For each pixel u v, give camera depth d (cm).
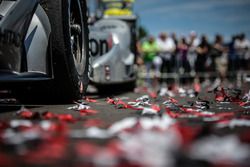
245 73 2353
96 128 405
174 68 2211
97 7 1476
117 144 298
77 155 283
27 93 668
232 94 784
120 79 1038
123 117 506
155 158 259
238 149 283
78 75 683
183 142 292
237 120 438
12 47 538
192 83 2228
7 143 311
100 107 635
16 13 548
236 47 2353
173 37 2205
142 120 371
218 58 2270
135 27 1285
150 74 2202
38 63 594
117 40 1038
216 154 273
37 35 595
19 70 554
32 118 468
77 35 710
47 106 641
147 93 1162
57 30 619
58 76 642
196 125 421
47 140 318
